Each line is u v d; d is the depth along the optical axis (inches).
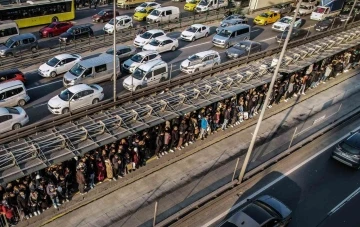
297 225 571.5
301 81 993.5
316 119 873.5
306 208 608.7
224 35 1373.0
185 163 695.7
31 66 1120.8
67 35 1290.6
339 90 1067.9
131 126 658.2
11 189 535.2
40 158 547.2
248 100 852.6
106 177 630.5
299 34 1446.9
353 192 657.0
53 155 559.5
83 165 579.8
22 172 515.2
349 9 1846.7
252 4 1930.4
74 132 608.7
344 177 695.1
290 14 1887.3
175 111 720.3
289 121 879.1
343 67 1168.8
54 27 1390.3
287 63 971.3
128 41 1379.2
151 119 687.1
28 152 546.9
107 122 645.3
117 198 594.9
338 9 1872.5
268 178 673.6
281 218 539.5
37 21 1497.3
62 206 565.0
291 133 829.2
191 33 1425.9
